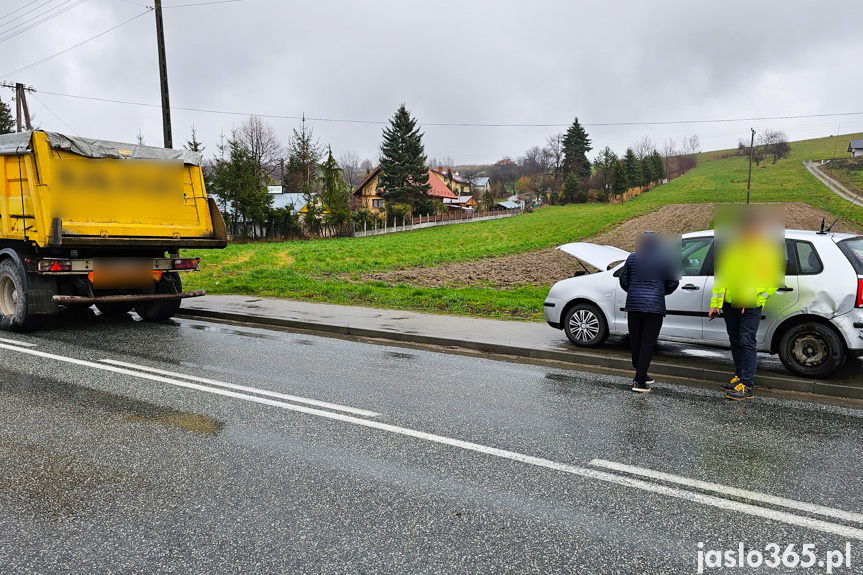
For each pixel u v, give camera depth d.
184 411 5.65
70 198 9.17
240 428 5.20
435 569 3.10
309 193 58.66
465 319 11.03
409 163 74.12
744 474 4.35
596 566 3.16
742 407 6.05
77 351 8.31
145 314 11.41
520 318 11.26
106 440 4.89
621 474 4.32
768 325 7.04
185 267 10.69
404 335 9.52
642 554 3.28
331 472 4.30
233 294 14.65
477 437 5.05
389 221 68.00
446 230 64.38
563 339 9.13
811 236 7.05
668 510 3.79
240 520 3.59
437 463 4.49
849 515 3.75
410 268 25.06
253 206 52.59
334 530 3.49
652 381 6.75
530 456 4.64
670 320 7.84
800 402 6.26
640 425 5.43
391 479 4.20
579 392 6.55
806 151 134.25
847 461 4.62
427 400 6.14
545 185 126.25
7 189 9.42
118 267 9.84
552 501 3.89
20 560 3.16
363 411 5.72
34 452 4.62
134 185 9.91
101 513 3.67
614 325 8.21
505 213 93.75
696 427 5.39
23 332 9.73
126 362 7.66
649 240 6.71
